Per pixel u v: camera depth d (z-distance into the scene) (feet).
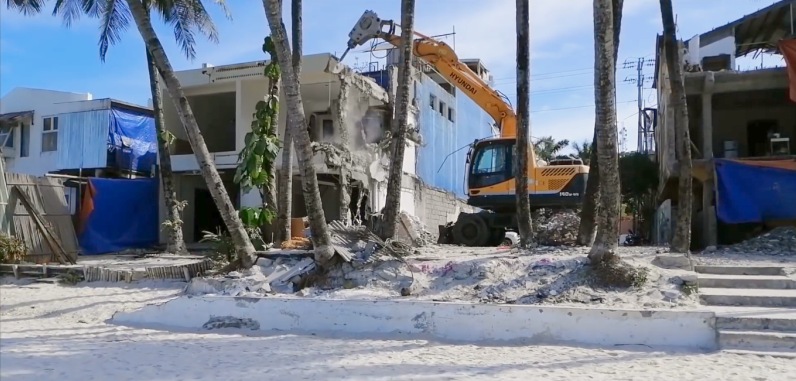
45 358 23.95
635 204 95.14
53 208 56.24
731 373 20.44
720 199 48.06
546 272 31.86
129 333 29.89
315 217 34.94
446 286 32.50
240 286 34.73
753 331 24.82
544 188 57.72
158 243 75.05
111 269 44.75
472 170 59.82
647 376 20.24
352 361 22.90
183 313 32.32
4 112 87.66
